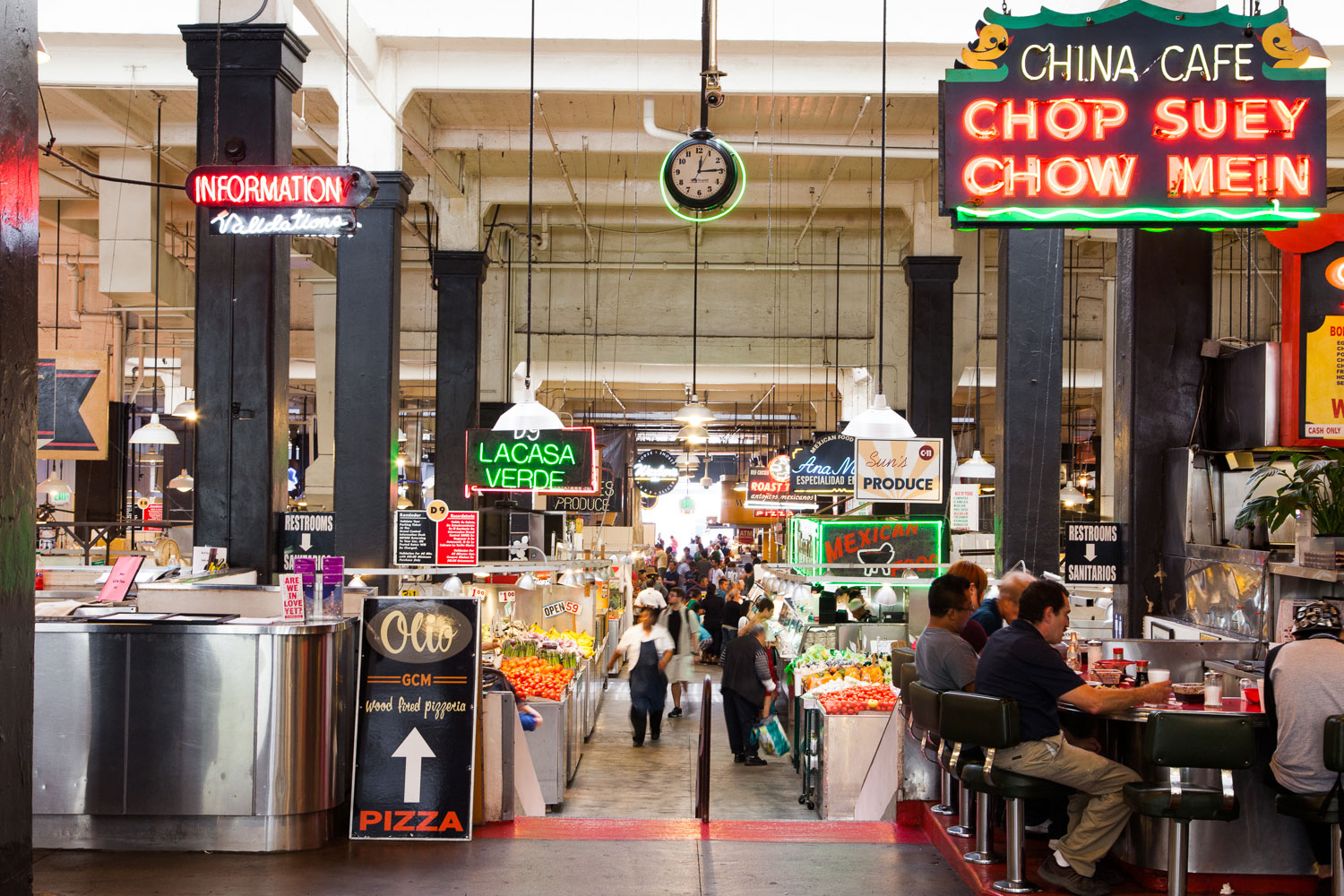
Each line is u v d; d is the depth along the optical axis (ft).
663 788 30.86
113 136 48.19
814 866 16.43
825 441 53.72
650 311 65.26
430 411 95.71
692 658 61.41
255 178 22.31
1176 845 14.01
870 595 38.34
